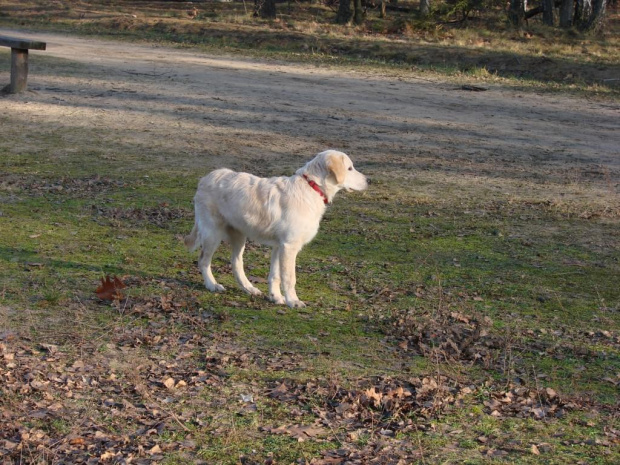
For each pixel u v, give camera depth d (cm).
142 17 3838
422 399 546
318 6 4672
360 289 812
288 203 720
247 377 577
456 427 508
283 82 2319
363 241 999
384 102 2088
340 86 2295
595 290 840
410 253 954
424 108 2033
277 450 471
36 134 1583
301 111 1925
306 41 3097
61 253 871
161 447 471
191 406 527
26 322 660
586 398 562
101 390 545
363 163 1468
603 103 2188
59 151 1459
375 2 4638
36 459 446
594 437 496
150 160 1423
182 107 1908
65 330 649
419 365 615
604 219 1146
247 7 4584
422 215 1142
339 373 589
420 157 1535
